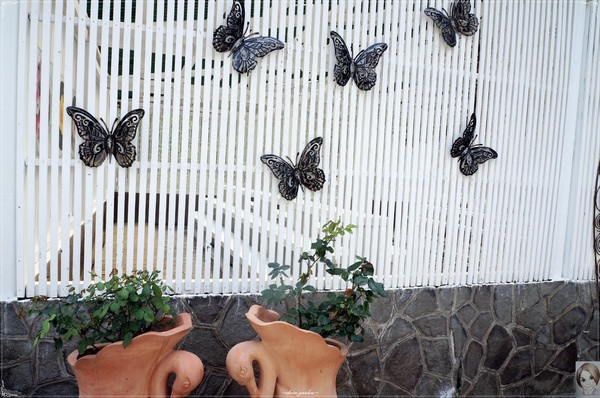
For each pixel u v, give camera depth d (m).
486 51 4.14
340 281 3.83
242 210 3.63
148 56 3.31
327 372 3.04
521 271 4.43
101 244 3.31
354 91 3.75
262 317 3.22
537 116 4.37
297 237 3.68
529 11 4.25
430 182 4.06
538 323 4.45
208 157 3.51
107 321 3.24
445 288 4.12
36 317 3.21
